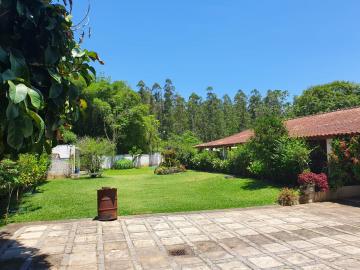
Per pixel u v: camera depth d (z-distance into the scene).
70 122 4.46
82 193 14.83
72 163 23.73
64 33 3.59
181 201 12.09
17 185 11.27
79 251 6.45
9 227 8.55
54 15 3.43
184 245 6.73
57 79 3.41
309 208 10.41
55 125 3.86
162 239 7.20
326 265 5.39
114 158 34.56
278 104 62.19
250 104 70.06
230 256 5.97
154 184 18.23
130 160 35.47
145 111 40.59
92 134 37.03
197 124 65.62
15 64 2.80
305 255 5.90
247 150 17.16
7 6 3.14
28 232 7.98
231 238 7.17
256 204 11.19
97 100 36.19
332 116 17.30
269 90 66.62
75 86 3.85
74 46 3.78
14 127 2.74
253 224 8.39
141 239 7.22
